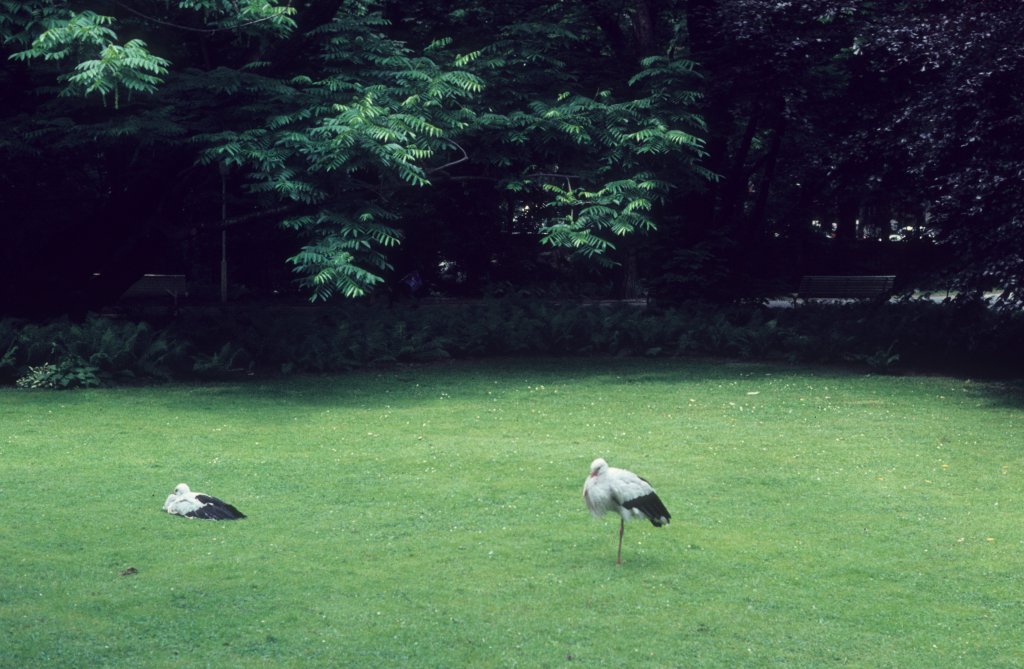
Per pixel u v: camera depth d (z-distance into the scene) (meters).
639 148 23.94
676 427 17.89
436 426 17.91
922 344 25.42
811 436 17.12
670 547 10.91
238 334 25.19
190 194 28.56
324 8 24.45
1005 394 21.36
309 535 11.30
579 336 27.48
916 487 13.70
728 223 31.12
